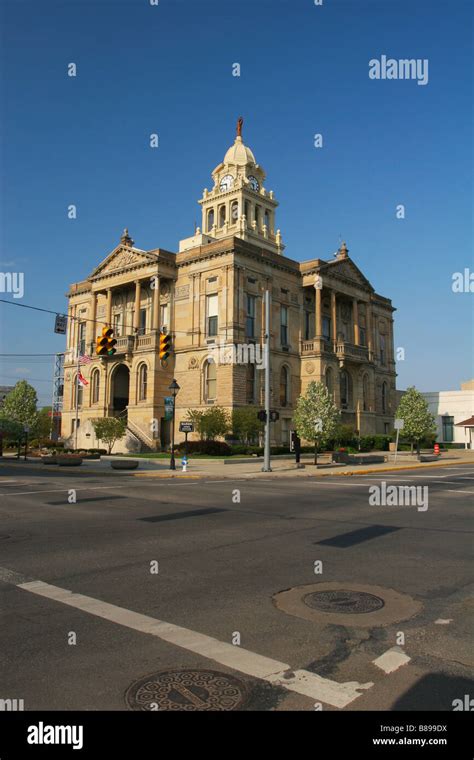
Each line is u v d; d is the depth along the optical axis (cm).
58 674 469
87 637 554
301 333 5169
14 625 590
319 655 510
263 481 2525
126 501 1684
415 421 4428
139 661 495
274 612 632
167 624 591
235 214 6875
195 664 489
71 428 5644
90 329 5594
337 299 5728
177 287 4881
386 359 6419
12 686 449
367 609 643
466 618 615
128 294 5266
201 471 3059
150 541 1042
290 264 5088
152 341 4700
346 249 5656
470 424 6300
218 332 4503
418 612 634
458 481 2475
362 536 1095
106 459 4012
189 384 4656
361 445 5184
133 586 740
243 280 4575
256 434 4225
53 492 1970
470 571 820
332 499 1744
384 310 6475
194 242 5738
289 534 1116
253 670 477
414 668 485
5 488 2130
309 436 3453
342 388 5422
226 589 724
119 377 5272
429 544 1017
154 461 3722
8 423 4619
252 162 7062
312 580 769
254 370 4619
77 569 831
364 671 478
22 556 918
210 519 1316
